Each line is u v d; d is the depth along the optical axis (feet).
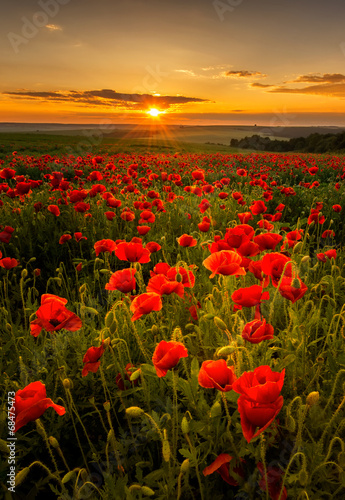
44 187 25.55
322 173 52.01
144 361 7.62
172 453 5.17
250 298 5.51
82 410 6.85
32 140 164.76
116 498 4.53
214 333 7.76
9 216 17.78
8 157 67.97
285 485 4.84
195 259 12.71
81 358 7.19
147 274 13.74
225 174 43.11
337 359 6.41
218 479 5.31
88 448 6.29
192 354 7.61
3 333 8.59
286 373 6.59
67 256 15.20
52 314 5.40
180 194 25.58
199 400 5.71
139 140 218.38
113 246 9.59
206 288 10.18
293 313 7.09
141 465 5.37
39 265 14.42
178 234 17.26
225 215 19.11
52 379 6.89
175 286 6.50
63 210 18.48
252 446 4.99
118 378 6.54
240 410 3.62
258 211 11.98
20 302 11.86
